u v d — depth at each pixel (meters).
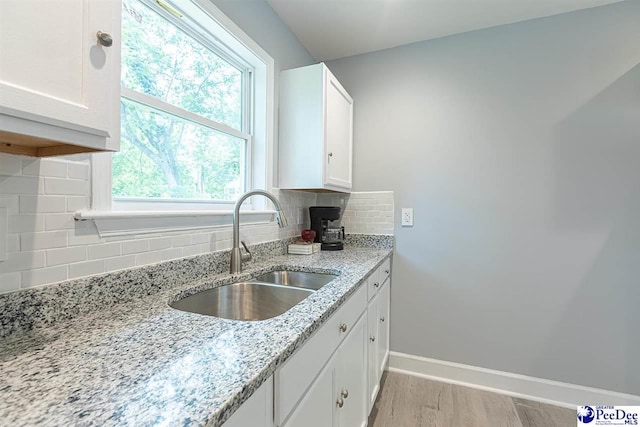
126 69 1.10
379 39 2.13
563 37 1.82
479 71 2.01
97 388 0.49
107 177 0.93
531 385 1.88
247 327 0.76
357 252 2.05
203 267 1.28
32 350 0.63
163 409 0.44
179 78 1.33
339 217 2.33
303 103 1.86
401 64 2.21
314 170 1.83
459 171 2.05
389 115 2.24
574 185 1.79
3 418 0.41
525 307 1.90
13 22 0.48
